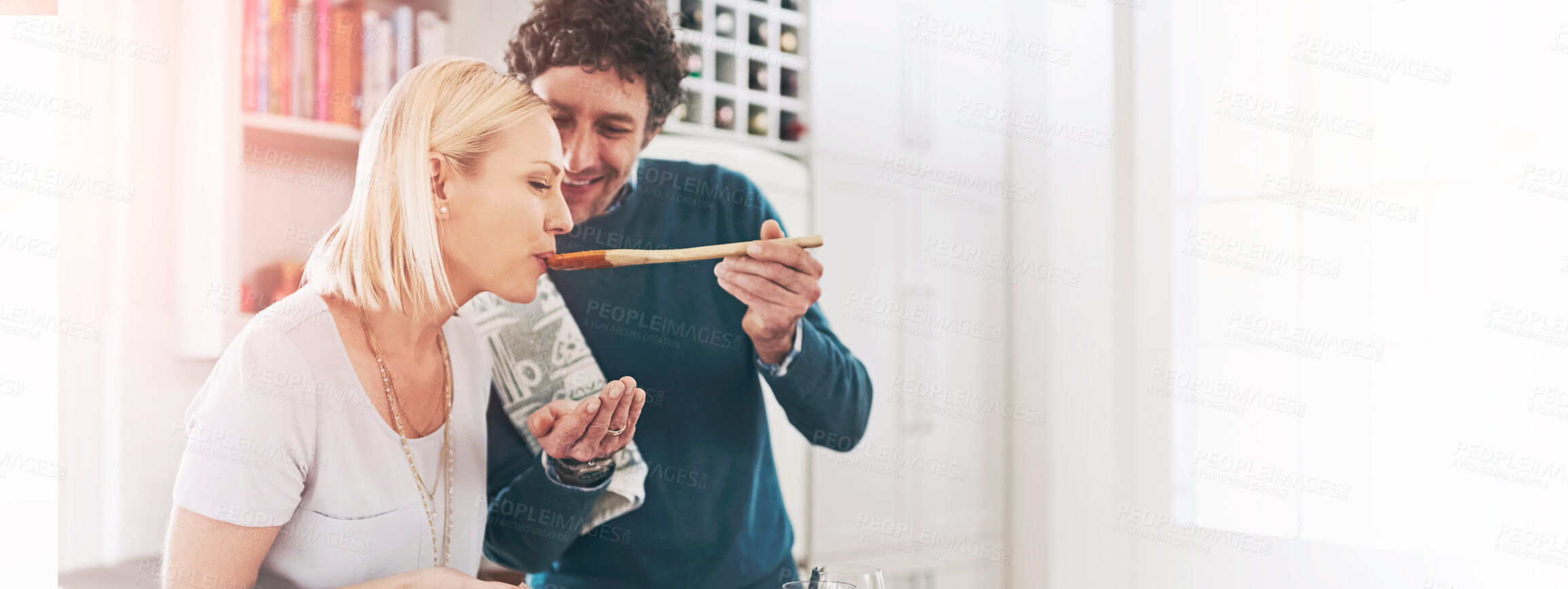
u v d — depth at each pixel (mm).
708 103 2025
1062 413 2676
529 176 1758
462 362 1684
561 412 1786
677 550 1926
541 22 1778
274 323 1499
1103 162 2699
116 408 1462
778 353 2082
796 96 2203
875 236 2350
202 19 1520
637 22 1893
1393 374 2264
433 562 1627
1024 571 2643
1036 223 2691
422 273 1640
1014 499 2646
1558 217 2041
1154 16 2678
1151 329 2672
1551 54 2055
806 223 2189
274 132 1553
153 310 1487
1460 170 2174
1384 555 2258
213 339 1509
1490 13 2139
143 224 1485
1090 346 2691
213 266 1514
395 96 1640
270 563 1488
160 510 1481
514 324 1745
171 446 1492
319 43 1588
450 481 1654
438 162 1665
